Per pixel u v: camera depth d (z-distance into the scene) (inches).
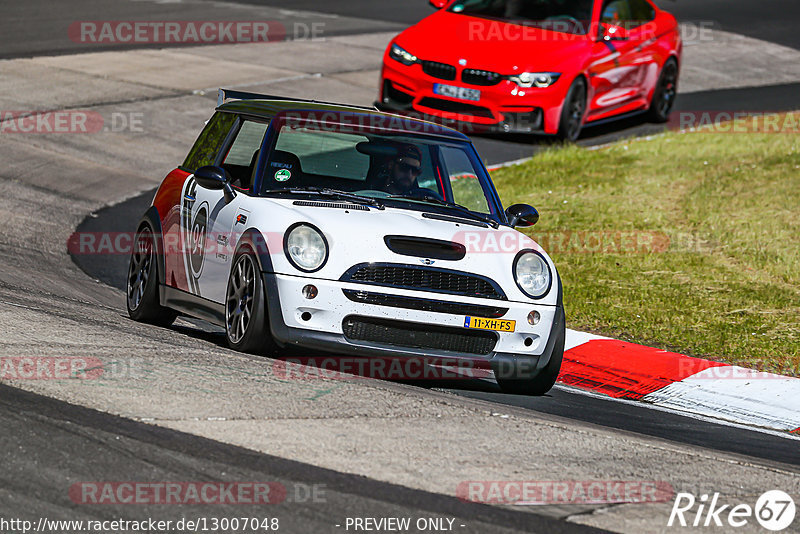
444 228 1061.8
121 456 709.3
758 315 1395.2
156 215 1226.0
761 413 1103.6
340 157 1128.2
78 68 2623.0
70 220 1726.1
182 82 2583.7
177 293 1170.0
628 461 820.6
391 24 3545.8
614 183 2011.6
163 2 3651.6
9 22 3125.0
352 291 986.1
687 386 1165.1
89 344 965.2
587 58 2282.2
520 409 981.8
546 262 1071.0
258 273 1000.2
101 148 2103.8
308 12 3666.3
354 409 853.8
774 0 4618.6
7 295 1157.7
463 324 1011.3
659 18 2566.4
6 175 1886.1
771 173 2053.4
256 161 1104.2
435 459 761.6
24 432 733.3
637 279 1530.5
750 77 3196.4
